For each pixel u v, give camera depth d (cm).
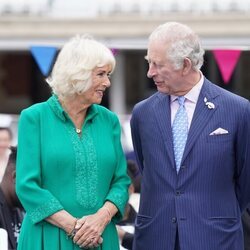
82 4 3578
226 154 1191
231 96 1214
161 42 1173
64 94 1158
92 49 1150
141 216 1235
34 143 1153
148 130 1222
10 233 1370
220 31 3366
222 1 3419
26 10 3616
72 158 1150
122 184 1195
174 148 1202
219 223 1192
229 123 1195
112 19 3484
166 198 1199
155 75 1188
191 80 1202
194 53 1182
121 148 1216
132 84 4316
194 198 1188
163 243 1200
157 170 1207
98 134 1186
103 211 1159
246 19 3356
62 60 1155
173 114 1216
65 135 1161
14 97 4422
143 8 3484
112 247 1191
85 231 1134
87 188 1155
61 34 3569
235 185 1234
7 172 1396
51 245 1145
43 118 1165
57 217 1136
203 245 1182
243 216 1365
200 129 1192
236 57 1870
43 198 1137
